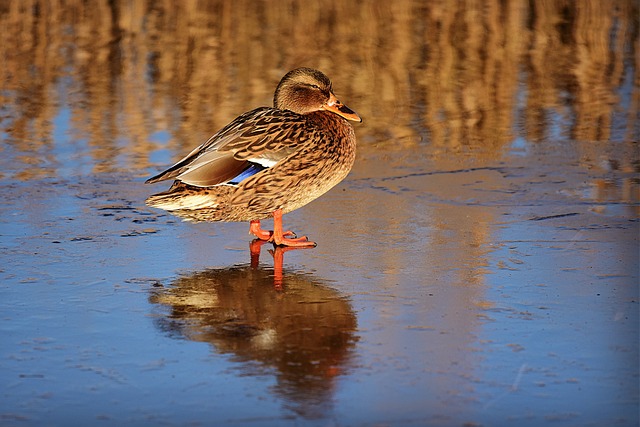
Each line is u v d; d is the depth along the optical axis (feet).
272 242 36.45
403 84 61.98
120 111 55.77
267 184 36.24
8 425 22.79
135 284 32.01
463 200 41.11
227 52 69.26
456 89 61.11
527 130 52.90
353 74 63.93
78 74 63.87
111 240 36.52
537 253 34.30
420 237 36.47
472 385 24.56
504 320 28.48
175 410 23.48
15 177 44.14
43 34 74.02
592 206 39.83
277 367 25.68
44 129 52.13
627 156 47.75
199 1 84.28
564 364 25.59
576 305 29.50
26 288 31.40
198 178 35.22
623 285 31.07
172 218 39.52
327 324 28.50
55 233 37.11
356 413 23.27
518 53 69.36
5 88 60.44
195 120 53.93
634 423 22.72
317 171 37.50
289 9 81.56
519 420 22.89
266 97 58.44
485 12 80.18
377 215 39.42
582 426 22.61
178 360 26.13
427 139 51.37
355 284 31.81
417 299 30.30
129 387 24.62
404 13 80.02
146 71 64.69
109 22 77.87
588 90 61.05
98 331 28.07
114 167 46.01
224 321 28.84
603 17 78.33
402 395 24.11
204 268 33.71
